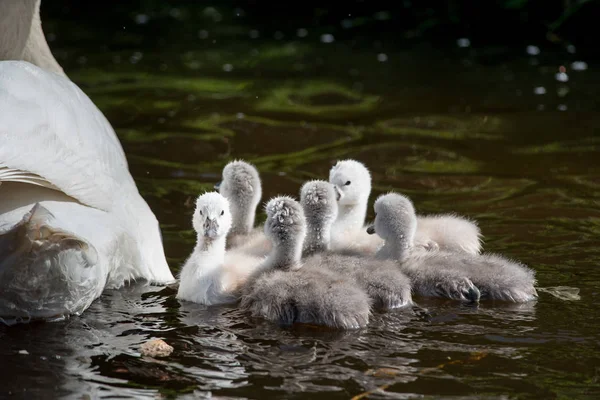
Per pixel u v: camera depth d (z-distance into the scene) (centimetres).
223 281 1100
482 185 1486
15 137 977
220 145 1672
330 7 2794
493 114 1847
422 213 1367
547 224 1323
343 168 1266
